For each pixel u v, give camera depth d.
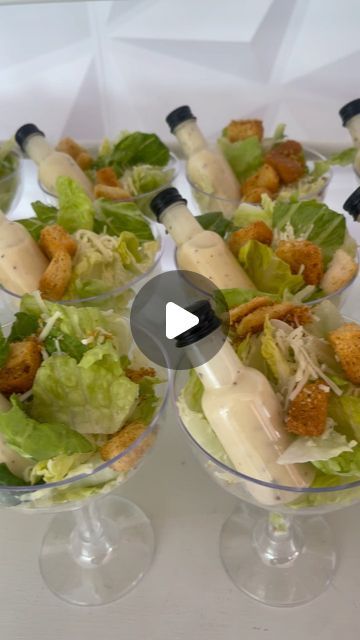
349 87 0.51
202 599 0.27
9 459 0.22
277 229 0.35
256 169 0.44
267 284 0.31
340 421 0.23
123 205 0.38
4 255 0.32
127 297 0.32
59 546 0.29
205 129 0.56
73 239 0.34
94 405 0.24
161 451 0.32
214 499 0.31
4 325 0.27
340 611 0.26
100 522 0.30
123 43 0.49
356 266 0.31
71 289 0.32
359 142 0.40
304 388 0.22
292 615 0.26
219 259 0.31
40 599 0.27
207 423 0.23
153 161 0.46
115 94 0.53
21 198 0.47
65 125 0.55
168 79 0.52
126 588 0.27
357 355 0.23
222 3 0.47
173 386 0.25
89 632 0.26
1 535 0.30
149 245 0.36
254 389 0.21
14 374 0.24
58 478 0.21
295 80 0.52
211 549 0.29
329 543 0.29
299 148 0.44
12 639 0.26
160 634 0.26
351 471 0.21
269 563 0.28
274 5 0.47
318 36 0.48
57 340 0.26
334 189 0.45
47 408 0.24
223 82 0.52
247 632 0.26
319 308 0.26
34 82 0.52
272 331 0.24
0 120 0.54
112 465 0.22
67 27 0.48
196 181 0.42
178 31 0.49
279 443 0.22
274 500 0.22
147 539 0.29
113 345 0.26
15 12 0.47
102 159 0.46
